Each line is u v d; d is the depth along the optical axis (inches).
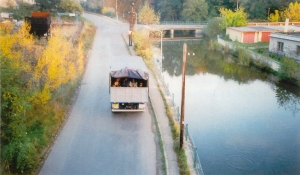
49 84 813.2
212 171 651.5
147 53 1546.5
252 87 1258.0
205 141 772.0
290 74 1261.1
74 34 1610.5
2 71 575.8
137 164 597.6
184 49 625.3
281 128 854.5
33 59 896.9
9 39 798.5
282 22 2645.2
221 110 976.3
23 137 580.7
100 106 876.0
